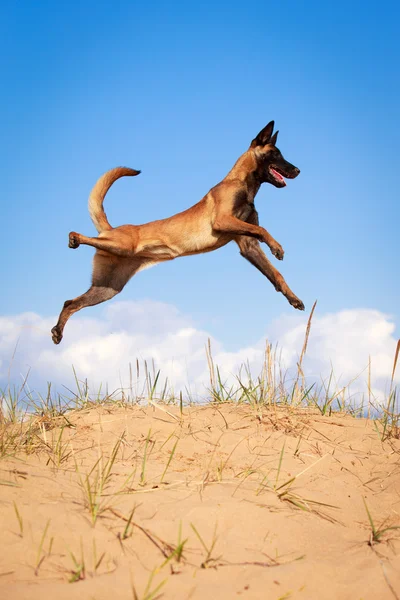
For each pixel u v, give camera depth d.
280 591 2.80
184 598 2.66
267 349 5.90
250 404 5.71
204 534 3.23
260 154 7.52
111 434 4.72
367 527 3.66
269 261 7.22
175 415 5.26
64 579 2.72
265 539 3.30
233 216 7.04
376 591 2.89
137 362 5.74
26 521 3.10
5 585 2.62
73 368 5.79
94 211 7.44
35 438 4.46
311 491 4.04
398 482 4.32
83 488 3.60
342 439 5.11
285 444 4.79
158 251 7.38
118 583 2.71
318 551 3.27
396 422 5.48
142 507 3.42
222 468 4.21
